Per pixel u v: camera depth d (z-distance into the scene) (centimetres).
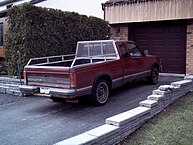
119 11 1277
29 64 790
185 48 1194
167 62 1255
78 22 1102
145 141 474
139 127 538
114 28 1377
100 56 852
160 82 1043
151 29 1294
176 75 1205
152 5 1182
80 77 636
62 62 832
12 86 902
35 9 919
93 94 691
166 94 671
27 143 473
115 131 457
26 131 536
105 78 737
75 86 621
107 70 735
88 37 1155
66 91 617
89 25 1162
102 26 1248
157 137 491
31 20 908
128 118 495
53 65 804
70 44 1065
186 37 1177
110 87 759
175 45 1226
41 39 945
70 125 566
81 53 922
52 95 649
